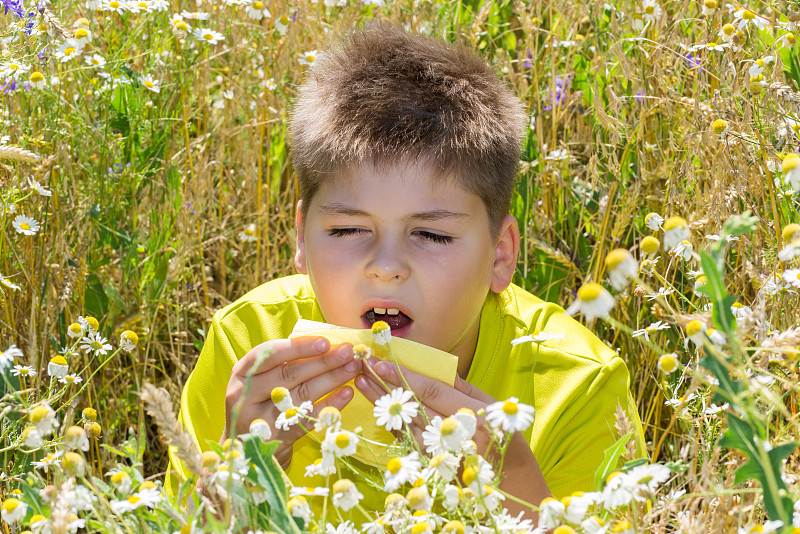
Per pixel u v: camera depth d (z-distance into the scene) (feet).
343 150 6.78
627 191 9.92
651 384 9.22
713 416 6.21
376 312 6.83
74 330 7.06
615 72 11.14
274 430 6.15
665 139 10.37
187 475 6.66
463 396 6.01
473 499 4.53
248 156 12.13
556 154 10.87
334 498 4.66
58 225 9.92
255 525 4.40
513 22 13.41
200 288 11.45
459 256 6.80
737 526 4.88
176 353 10.56
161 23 11.71
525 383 7.38
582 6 11.56
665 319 8.92
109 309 9.87
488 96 7.64
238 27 12.85
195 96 12.21
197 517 4.58
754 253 7.61
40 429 4.74
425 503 4.46
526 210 10.80
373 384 6.15
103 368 9.51
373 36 7.88
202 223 11.47
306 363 6.13
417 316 6.72
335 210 6.79
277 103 12.39
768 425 4.49
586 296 4.09
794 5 9.66
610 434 7.07
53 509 4.31
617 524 4.70
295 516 4.54
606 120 9.71
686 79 10.52
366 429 6.37
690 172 8.75
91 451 8.75
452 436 4.52
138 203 11.15
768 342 4.50
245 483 4.60
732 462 5.35
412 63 7.41
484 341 7.63
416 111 6.95
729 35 8.79
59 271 9.68
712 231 7.95
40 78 9.78
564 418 7.19
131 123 10.86
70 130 10.36
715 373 4.34
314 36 12.62
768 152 7.77
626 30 10.64
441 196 6.70
